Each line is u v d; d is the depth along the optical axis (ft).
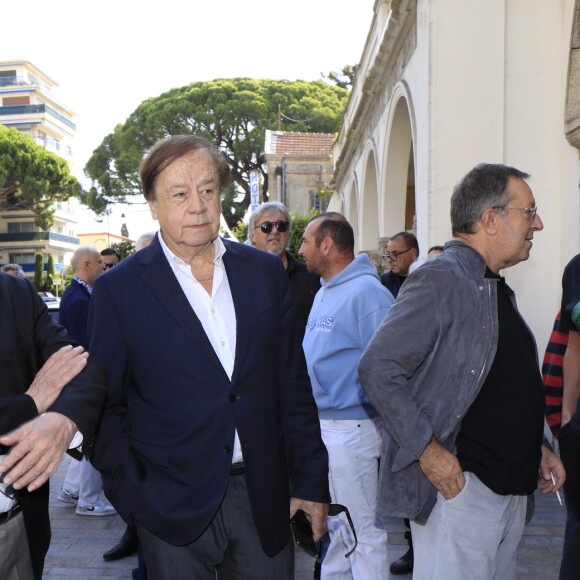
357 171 46.50
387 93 29.45
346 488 9.58
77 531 14.20
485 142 18.10
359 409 9.57
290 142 88.48
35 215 186.29
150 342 6.07
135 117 104.06
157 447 6.05
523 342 6.94
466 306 6.64
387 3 29.84
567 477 7.59
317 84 115.75
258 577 6.24
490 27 18.07
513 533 7.23
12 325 5.89
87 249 16.24
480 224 7.03
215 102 100.48
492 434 6.65
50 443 5.20
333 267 10.26
